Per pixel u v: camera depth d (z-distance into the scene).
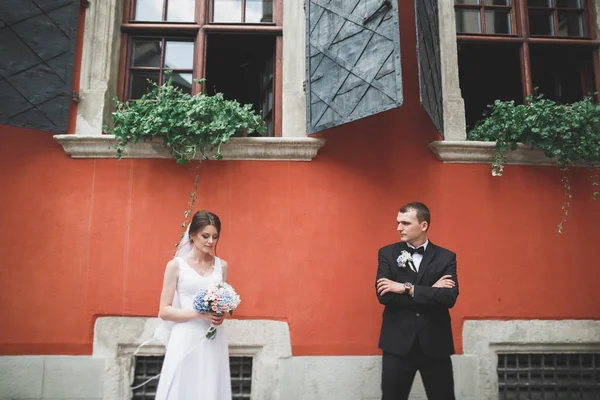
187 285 2.89
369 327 3.76
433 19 4.06
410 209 3.08
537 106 3.95
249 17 4.46
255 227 3.83
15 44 3.79
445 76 4.26
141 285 3.72
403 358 2.88
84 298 3.69
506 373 3.86
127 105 3.91
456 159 4.01
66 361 3.61
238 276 3.76
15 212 3.75
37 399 3.56
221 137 3.71
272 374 3.67
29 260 3.71
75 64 4.05
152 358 3.76
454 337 3.78
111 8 4.20
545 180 4.06
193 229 2.95
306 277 3.79
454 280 2.95
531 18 4.71
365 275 3.83
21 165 3.81
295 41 4.21
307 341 3.72
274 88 4.36
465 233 3.93
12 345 3.61
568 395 3.89
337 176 3.94
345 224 3.88
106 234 3.78
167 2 4.43
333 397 3.66
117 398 3.61
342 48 3.75
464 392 3.72
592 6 4.66
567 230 4.01
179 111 3.68
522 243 3.96
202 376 2.79
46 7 3.92
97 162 3.87
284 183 3.90
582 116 3.81
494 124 4.05
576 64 4.79
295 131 4.04
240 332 3.70
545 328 3.85
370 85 3.52
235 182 3.88
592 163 4.01
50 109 3.82
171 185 3.85
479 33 4.56
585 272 3.96
